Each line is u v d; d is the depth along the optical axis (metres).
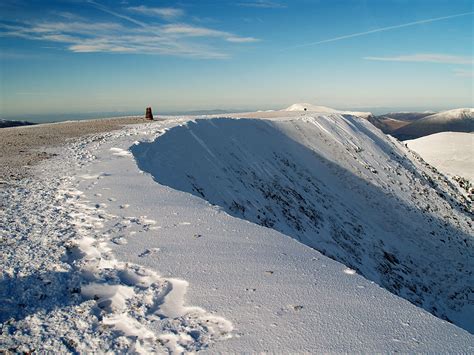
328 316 3.68
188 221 6.49
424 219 26.92
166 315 3.86
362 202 25.62
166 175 12.23
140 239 5.72
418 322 3.60
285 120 32.09
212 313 3.80
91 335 3.60
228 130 23.17
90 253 5.46
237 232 6.01
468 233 28.20
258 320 3.64
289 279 4.46
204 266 4.82
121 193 8.26
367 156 31.94
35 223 6.59
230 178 17.06
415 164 36.41
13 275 4.68
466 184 38.19
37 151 15.26
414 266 21.44
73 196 8.29
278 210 17.64
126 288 4.38
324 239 18.00
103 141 16.94
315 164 27.19
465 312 19.70
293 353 3.14
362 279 4.51
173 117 36.28
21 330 3.65
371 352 3.15
